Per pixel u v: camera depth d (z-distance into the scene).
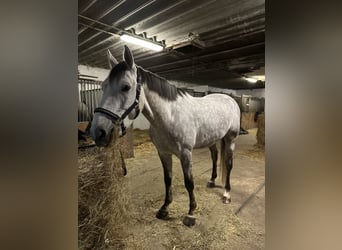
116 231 1.28
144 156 3.40
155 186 2.14
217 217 1.58
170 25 2.42
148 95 1.25
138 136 4.78
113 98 1.11
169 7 2.00
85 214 1.21
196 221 1.52
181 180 2.30
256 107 8.57
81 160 1.35
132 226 1.44
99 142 1.11
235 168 2.88
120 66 1.12
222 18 2.22
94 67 4.55
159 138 1.39
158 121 1.30
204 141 1.59
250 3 1.91
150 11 2.08
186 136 1.39
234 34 2.69
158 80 1.29
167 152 1.47
